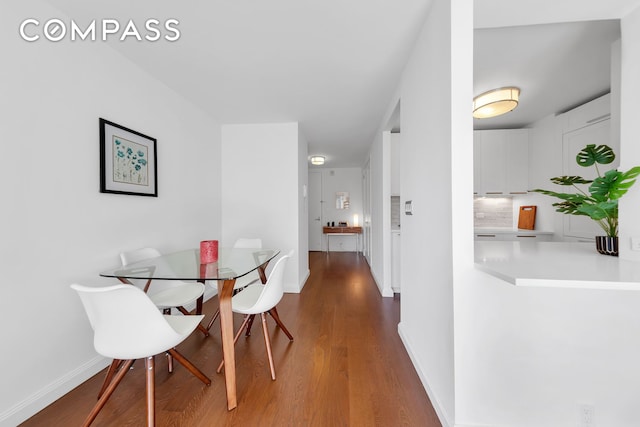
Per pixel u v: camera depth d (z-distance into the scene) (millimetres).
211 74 2346
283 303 3145
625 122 1185
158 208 2469
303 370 1805
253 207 3656
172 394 1571
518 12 1372
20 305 1385
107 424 1348
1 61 1319
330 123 3654
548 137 3307
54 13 1559
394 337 2285
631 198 1158
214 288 3441
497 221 4016
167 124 2590
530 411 1209
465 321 1235
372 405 1477
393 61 2127
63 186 1607
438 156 1437
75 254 1680
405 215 2178
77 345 1675
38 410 1435
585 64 2189
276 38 1842
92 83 1805
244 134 3666
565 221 3068
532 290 1195
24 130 1410
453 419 1250
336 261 5762
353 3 1521
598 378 1165
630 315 1135
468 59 1237
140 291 1126
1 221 1313
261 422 1359
